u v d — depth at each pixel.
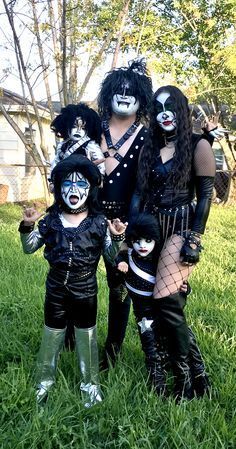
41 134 12.20
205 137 2.99
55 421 2.65
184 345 3.01
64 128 3.24
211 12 14.47
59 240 2.89
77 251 2.87
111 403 2.87
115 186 3.25
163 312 2.96
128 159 3.22
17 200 15.94
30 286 5.18
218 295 5.39
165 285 2.93
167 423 2.77
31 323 4.19
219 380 3.30
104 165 3.24
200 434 2.73
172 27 14.15
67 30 10.80
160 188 3.01
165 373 3.24
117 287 3.44
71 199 2.85
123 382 3.08
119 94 3.17
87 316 3.03
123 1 11.02
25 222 2.88
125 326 3.58
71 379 3.26
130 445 2.53
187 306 4.76
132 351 3.67
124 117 3.26
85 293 2.97
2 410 2.81
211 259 7.34
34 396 2.93
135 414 2.84
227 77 14.61
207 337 3.96
